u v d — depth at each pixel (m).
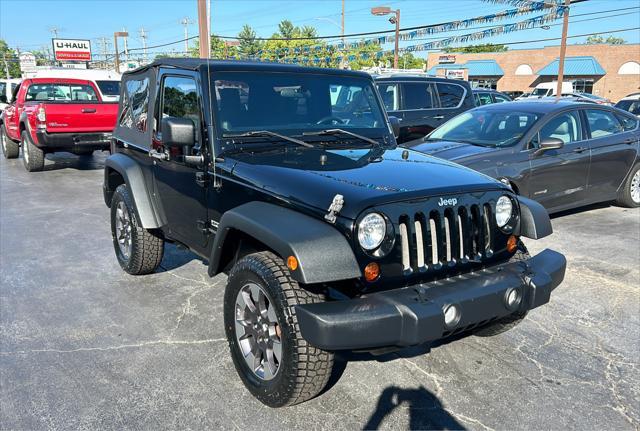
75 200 8.86
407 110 10.62
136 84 4.97
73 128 10.69
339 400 3.20
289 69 4.07
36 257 5.86
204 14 9.41
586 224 7.18
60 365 3.57
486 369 3.55
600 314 4.39
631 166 7.73
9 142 13.63
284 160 3.46
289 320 2.78
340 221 2.74
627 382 3.41
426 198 2.96
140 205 4.61
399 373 3.50
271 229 2.80
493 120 7.20
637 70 45.16
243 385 3.35
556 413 3.08
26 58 51.94
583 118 7.23
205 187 3.72
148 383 3.37
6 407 3.10
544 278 3.15
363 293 2.82
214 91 3.70
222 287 4.93
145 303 4.58
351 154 3.70
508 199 3.34
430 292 2.84
